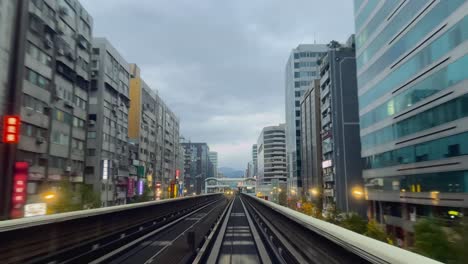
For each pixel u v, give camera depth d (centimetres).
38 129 4256
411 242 3812
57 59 4703
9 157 3538
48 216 907
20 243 782
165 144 12038
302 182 11844
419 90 3619
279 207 1545
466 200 2831
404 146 3978
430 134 3412
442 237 1234
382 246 416
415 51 3703
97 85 6216
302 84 14450
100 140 6088
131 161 8125
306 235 856
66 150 4981
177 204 3269
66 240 1001
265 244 1489
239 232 1986
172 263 1062
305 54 14662
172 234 1791
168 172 12525
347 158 7344
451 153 3048
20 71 3825
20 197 3538
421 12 3550
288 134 15575
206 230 1877
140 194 8225
